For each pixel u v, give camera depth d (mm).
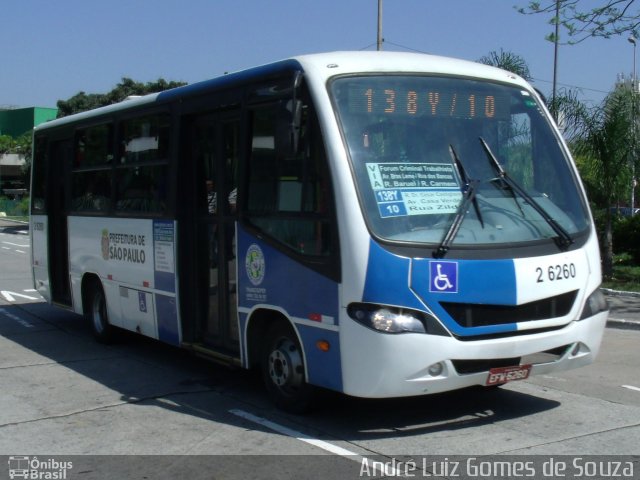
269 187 6836
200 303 8219
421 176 6199
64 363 9414
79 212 10828
